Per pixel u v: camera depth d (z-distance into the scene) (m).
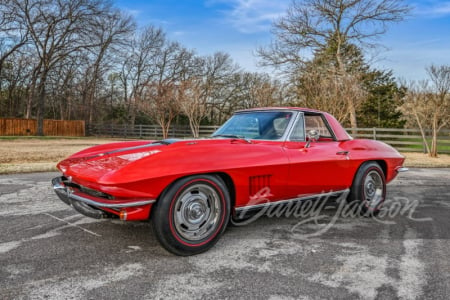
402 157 4.46
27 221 3.47
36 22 25.45
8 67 29.75
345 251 2.77
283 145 3.21
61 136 27.28
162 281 2.16
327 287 2.11
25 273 2.24
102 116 34.59
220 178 2.73
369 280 2.21
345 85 11.73
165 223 2.45
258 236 3.15
